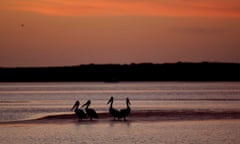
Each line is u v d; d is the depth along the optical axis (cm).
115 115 8956
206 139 6912
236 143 6662
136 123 8475
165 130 7644
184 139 6912
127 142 6688
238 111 10544
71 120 8938
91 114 8888
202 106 12650
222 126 8062
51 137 7088
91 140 6850
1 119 9212
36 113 10656
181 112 10294
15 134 7350
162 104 13912
